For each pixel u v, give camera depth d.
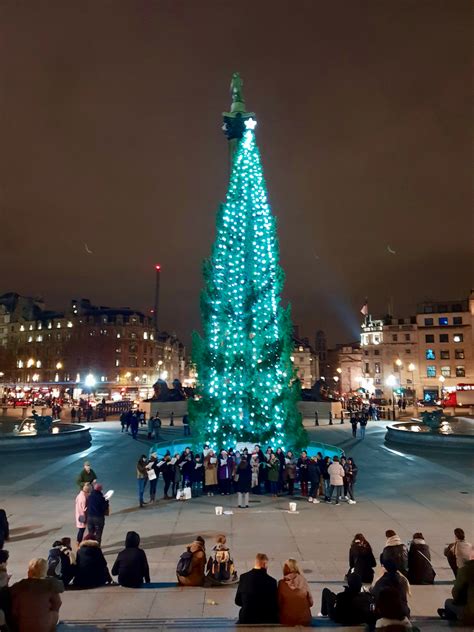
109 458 26.14
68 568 8.74
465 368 96.06
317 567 10.20
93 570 8.88
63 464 24.30
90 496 12.02
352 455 27.58
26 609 5.73
